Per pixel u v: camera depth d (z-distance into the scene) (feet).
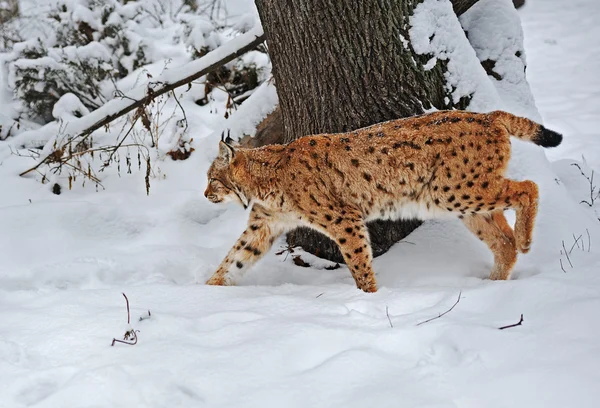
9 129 27.12
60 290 15.80
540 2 56.85
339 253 18.29
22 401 10.81
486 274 16.55
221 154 17.01
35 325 13.24
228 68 28.89
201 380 11.02
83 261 17.72
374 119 17.38
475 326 12.19
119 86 29.22
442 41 17.71
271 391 10.68
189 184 22.66
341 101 17.39
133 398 10.66
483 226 16.40
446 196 15.75
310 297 14.84
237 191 17.17
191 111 28.12
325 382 10.85
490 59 21.81
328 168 15.98
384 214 16.44
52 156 22.27
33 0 34.81
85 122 22.79
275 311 13.80
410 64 17.07
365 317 13.16
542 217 17.47
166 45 32.58
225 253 19.08
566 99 35.81
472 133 15.42
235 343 12.21
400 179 15.80
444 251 17.31
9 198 21.84
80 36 30.66
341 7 16.48
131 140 25.02
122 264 17.89
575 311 12.46
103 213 20.65
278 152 16.76
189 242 19.95
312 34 16.89
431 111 17.31
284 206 16.66
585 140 29.07
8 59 28.76
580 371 10.61
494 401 10.14
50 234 19.42
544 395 10.14
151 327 12.89
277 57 17.94
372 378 10.91
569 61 42.93
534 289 13.66
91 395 10.73
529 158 18.28
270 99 22.90
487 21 22.03
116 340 12.25
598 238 17.04
